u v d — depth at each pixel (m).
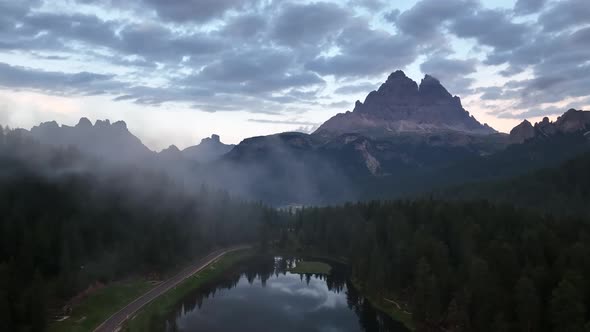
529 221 168.50
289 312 145.75
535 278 112.50
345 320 138.62
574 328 92.25
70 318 116.88
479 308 112.00
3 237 131.12
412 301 135.25
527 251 131.38
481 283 114.12
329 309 150.25
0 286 101.44
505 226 165.00
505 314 107.06
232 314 141.75
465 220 170.88
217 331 124.69
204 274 188.25
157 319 129.38
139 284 157.00
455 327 116.81
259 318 138.62
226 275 199.12
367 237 194.50
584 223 160.50
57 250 138.50
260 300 160.00
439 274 134.38
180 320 133.25
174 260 183.88
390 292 157.25
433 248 149.88
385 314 144.62
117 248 166.12
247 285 183.25
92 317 121.12
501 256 124.38
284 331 126.94
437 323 122.38
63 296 126.19
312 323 134.88
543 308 105.00
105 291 141.12
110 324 119.06
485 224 167.25
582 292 101.31
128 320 122.62
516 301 107.00
